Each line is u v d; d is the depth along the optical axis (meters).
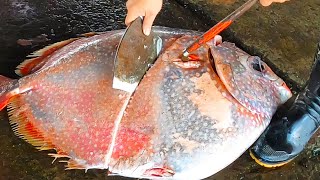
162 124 1.64
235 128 1.66
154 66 1.68
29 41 2.08
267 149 1.87
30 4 2.18
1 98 1.72
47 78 1.72
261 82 1.73
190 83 1.67
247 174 1.89
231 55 1.73
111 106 1.65
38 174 1.78
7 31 2.09
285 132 1.84
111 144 1.64
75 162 1.69
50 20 2.16
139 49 1.63
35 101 1.72
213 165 1.67
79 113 1.68
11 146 1.82
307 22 2.35
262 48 2.22
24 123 1.74
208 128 1.65
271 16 2.34
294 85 2.15
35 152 1.82
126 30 1.61
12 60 2.01
